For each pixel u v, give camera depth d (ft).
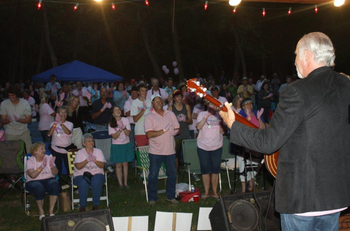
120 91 40.68
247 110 21.81
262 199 14.20
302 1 18.84
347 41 105.91
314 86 7.16
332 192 7.13
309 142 7.11
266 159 8.45
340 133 7.18
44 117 29.50
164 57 128.26
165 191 23.79
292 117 6.99
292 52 111.86
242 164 22.86
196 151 24.85
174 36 82.64
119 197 23.18
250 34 94.94
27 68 126.82
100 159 21.08
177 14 83.41
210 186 25.40
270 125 7.25
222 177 27.48
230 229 13.80
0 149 22.35
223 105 8.07
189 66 140.77
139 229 15.33
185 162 24.39
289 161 7.29
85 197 20.54
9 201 23.02
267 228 13.97
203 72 145.28
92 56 127.13
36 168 20.13
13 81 98.94
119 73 141.08
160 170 24.04
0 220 19.79
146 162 24.32
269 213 14.07
